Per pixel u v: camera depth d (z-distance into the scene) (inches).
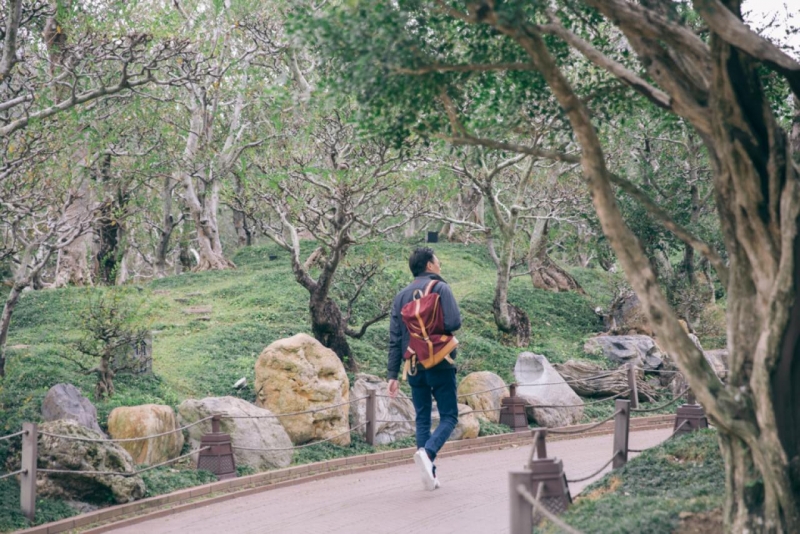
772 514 191.6
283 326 695.7
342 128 529.7
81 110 501.4
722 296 999.0
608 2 201.8
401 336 350.0
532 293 931.3
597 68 288.8
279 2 559.8
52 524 283.7
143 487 329.4
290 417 438.0
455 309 332.8
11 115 456.4
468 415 506.0
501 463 437.4
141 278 1334.9
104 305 478.9
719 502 233.6
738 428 193.6
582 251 1055.0
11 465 327.6
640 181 814.5
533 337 806.5
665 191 786.2
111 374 462.3
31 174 413.7
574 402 594.6
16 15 362.3
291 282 871.1
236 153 754.8
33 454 291.6
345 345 578.2
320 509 317.7
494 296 825.5
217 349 608.4
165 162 769.6
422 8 234.5
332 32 209.8
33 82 454.9
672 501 244.8
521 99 265.0
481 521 286.0
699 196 836.6
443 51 244.2
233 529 288.7
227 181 607.8
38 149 429.4
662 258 837.2
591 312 905.5
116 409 379.9
